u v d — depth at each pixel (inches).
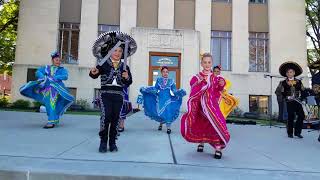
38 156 181.8
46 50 848.3
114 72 209.3
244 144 280.4
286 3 897.5
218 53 885.2
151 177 146.7
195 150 229.1
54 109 333.7
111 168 159.0
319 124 437.1
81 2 874.1
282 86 354.3
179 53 856.3
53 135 276.8
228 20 891.4
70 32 872.9
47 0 861.2
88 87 842.2
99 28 873.5
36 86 334.0
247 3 894.4
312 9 1140.5
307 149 263.6
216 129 196.2
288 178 157.0
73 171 148.6
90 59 852.0
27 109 726.5
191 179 147.3
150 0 880.9
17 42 847.7
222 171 164.6
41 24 853.8
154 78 848.3
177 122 466.6
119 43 210.7
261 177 156.2
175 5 884.0
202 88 199.2
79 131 312.0
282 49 883.4
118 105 209.9
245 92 858.8
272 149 257.0
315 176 163.2
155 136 301.4
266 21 900.0
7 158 172.2
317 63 538.6
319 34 1169.4
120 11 871.1
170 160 187.9
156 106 344.2
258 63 890.7
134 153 207.0
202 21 876.6
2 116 461.7
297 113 346.9
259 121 635.5
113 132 211.3
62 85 340.8
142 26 872.9
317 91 448.8
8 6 1060.5
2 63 1139.9
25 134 277.0
